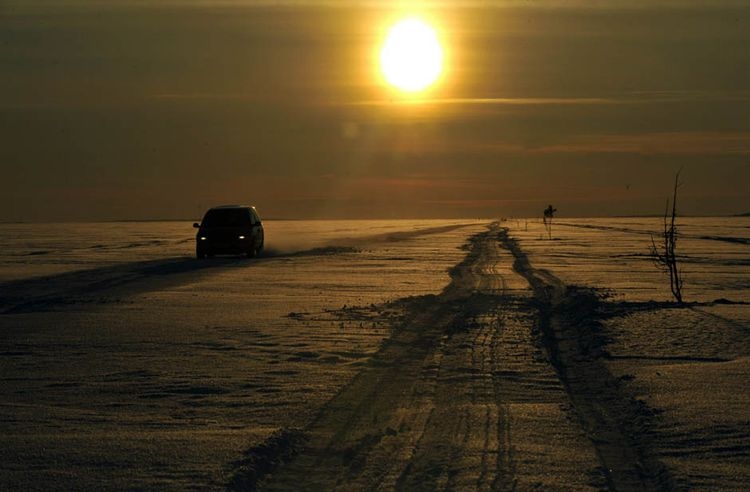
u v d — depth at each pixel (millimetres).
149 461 12125
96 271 52062
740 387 17406
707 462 12352
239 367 20031
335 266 55344
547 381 18578
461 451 12922
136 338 24516
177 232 168750
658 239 108625
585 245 90625
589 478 11555
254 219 65125
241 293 37750
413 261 61438
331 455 12844
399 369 20016
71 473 11578
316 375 19125
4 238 129500
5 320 28844
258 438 13414
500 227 179625
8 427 14219
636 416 15219
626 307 31922
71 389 17484
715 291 39656
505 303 34469
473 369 20016
